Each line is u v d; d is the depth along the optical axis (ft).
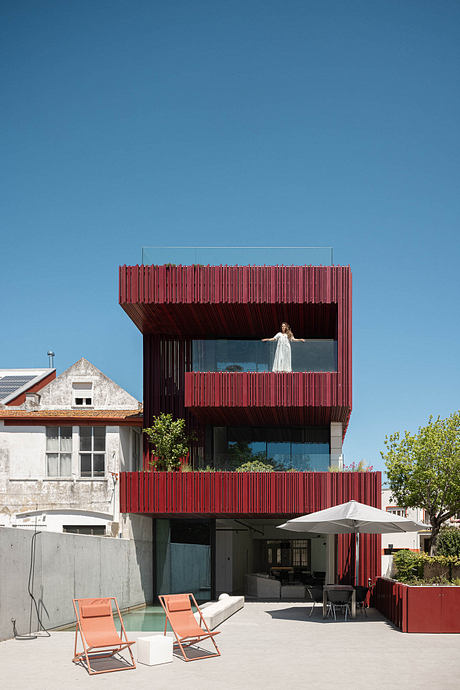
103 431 79.87
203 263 75.20
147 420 83.10
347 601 57.31
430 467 90.38
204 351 75.10
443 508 92.12
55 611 53.31
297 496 71.56
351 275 74.79
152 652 36.27
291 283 74.43
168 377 84.58
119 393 90.38
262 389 72.90
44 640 45.19
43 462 79.30
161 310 76.54
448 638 45.75
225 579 92.89
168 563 83.61
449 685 31.24
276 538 113.80
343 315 73.92
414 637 46.16
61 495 78.38
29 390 100.63
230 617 58.85
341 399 72.18
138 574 77.41
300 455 76.07
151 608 77.77
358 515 53.62
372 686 31.04
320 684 31.48
